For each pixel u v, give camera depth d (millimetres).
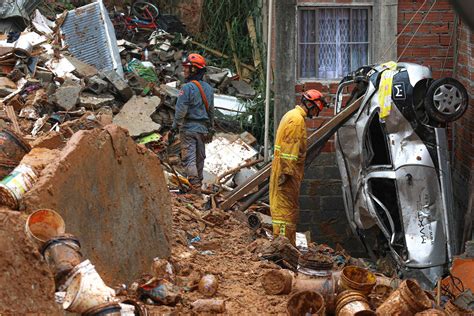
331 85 15594
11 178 5855
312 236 15703
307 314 6688
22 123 14508
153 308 6680
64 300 5035
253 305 7402
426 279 12867
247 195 13344
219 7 22094
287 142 11406
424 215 13008
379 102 13219
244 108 18922
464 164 14609
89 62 18219
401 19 15414
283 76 15617
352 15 15594
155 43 21453
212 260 9094
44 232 5336
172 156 16188
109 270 6703
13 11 18984
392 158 13164
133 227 7328
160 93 17469
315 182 15586
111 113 16188
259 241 10102
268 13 18203
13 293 4887
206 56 21953
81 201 6336
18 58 16797
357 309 6973
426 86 13039
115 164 7023
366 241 14070
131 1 23109
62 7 21500
